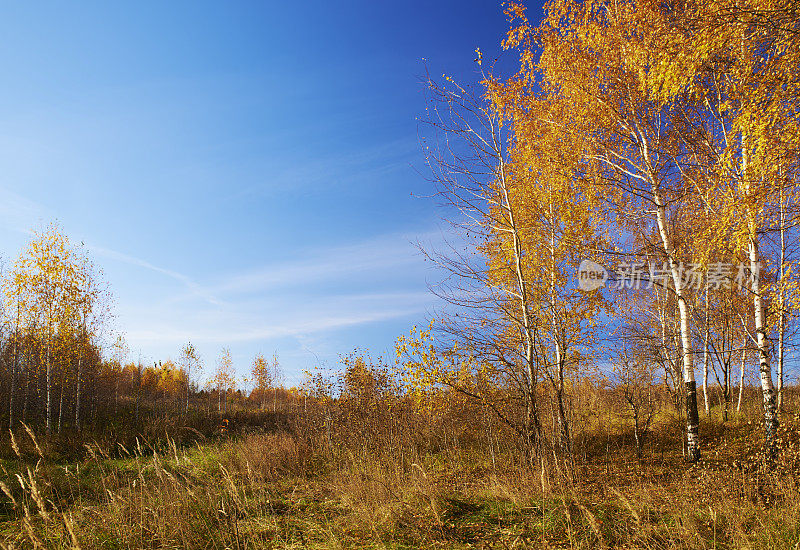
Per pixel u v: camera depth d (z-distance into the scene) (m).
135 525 5.88
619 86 9.44
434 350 10.23
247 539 5.70
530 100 10.33
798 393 14.16
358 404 13.17
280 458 10.98
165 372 33.59
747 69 7.00
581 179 9.41
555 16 9.97
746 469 7.78
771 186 6.75
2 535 5.91
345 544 5.66
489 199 10.00
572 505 6.57
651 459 10.23
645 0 8.70
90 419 19.64
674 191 9.80
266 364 31.05
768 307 8.32
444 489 7.62
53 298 17.97
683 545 5.21
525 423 10.02
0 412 18.58
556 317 9.91
